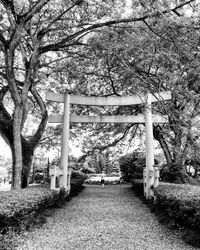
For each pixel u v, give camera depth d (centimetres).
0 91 814
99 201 919
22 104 684
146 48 631
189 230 416
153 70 884
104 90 1187
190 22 537
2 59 922
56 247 381
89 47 797
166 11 562
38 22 872
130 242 411
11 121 746
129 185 1712
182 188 588
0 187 1527
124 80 670
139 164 1627
